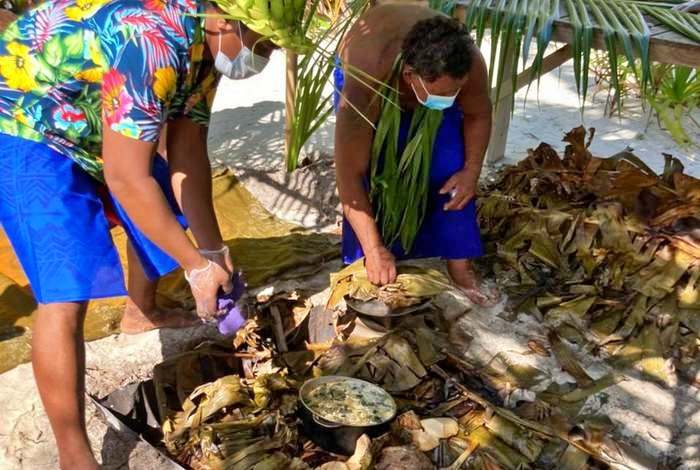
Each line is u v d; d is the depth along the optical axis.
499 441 1.95
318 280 2.65
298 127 2.38
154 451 1.90
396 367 2.12
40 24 1.61
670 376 2.25
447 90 1.99
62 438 1.77
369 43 2.12
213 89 1.80
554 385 2.20
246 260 2.73
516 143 3.60
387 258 2.27
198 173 1.99
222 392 1.99
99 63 1.56
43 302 1.67
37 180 1.65
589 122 3.86
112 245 1.75
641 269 2.52
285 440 1.89
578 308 2.46
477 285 2.53
